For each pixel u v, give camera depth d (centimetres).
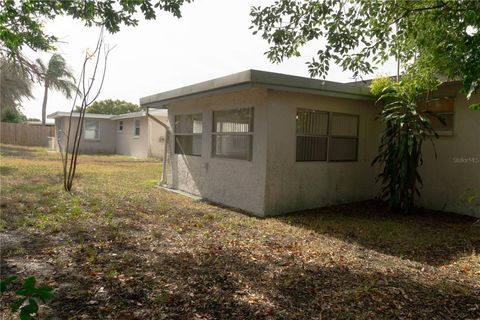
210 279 372
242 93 745
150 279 366
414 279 388
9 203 679
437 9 441
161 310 305
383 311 313
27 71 1914
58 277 362
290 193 727
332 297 338
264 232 569
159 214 667
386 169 725
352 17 449
